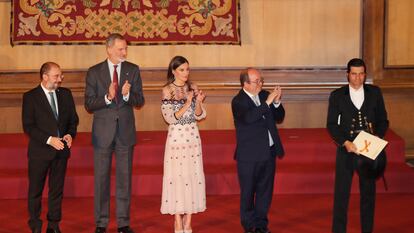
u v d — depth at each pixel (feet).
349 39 32.65
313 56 32.68
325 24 32.60
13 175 27.58
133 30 31.91
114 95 21.18
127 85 20.97
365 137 20.13
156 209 25.79
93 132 22.15
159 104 32.58
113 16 31.81
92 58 32.30
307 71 32.73
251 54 32.65
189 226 22.44
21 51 32.07
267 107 20.99
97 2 31.76
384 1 32.45
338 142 20.54
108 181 22.36
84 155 28.71
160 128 32.73
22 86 32.04
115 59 21.66
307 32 32.63
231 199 26.99
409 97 32.65
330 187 27.63
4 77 32.09
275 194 27.55
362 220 21.27
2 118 32.27
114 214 25.18
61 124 21.75
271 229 23.34
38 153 21.49
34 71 32.17
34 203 21.89
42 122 21.53
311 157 29.14
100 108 21.79
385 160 20.59
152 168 28.45
